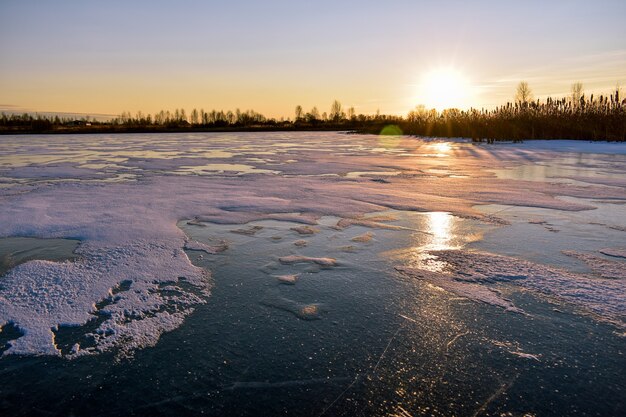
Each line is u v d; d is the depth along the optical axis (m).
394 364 2.66
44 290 3.66
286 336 2.99
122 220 5.93
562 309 3.30
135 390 2.45
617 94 20.72
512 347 2.82
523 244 4.79
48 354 2.79
